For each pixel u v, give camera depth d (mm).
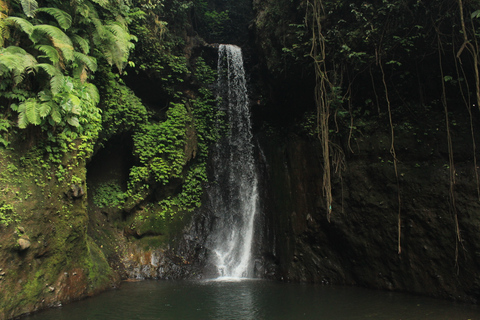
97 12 7445
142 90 10781
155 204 10039
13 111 5492
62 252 6023
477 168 6543
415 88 7723
